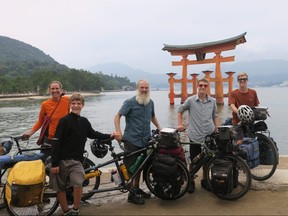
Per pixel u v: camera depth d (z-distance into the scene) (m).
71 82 145.88
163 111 35.84
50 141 4.84
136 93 4.70
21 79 126.19
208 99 5.08
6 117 33.97
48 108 4.92
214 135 4.71
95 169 4.48
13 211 4.08
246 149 4.79
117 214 4.20
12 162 4.12
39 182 3.82
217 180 4.36
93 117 31.89
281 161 7.09
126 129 4.73
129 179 4.52
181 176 4.46
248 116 4.91
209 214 4.11
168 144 4.40
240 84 5.44
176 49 40.66
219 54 38.19
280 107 39.19
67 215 4.03
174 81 42.75
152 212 4.23
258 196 4.71
